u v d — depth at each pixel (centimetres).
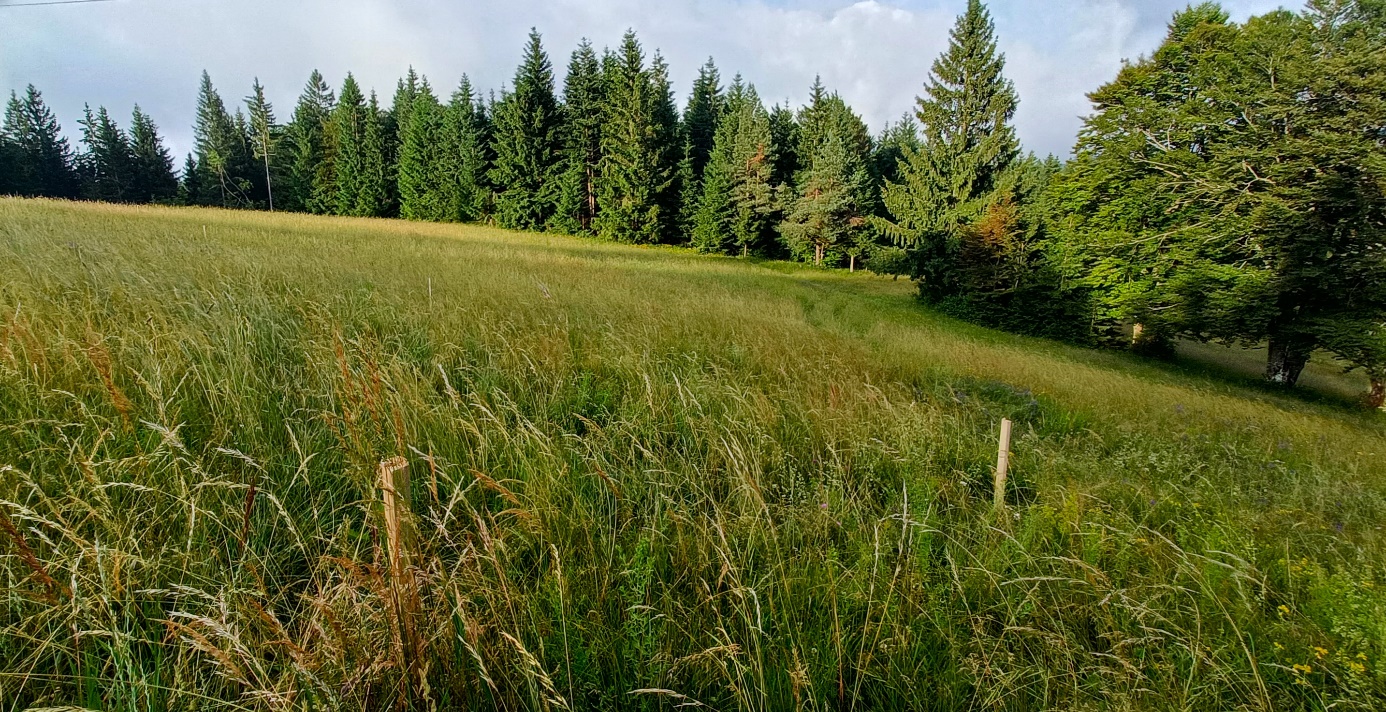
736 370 618
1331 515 430
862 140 4547
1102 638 240
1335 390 2209
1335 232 1836
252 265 767
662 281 1895
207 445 250
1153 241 2202
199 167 5997
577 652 196
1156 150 2273
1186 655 229
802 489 328
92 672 165
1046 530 317
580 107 4569
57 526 172
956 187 2825
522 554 247
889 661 209
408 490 185
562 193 4441
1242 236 2000
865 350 932
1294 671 221
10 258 592
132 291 492
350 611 186
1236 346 2862
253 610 172
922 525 265
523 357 509
